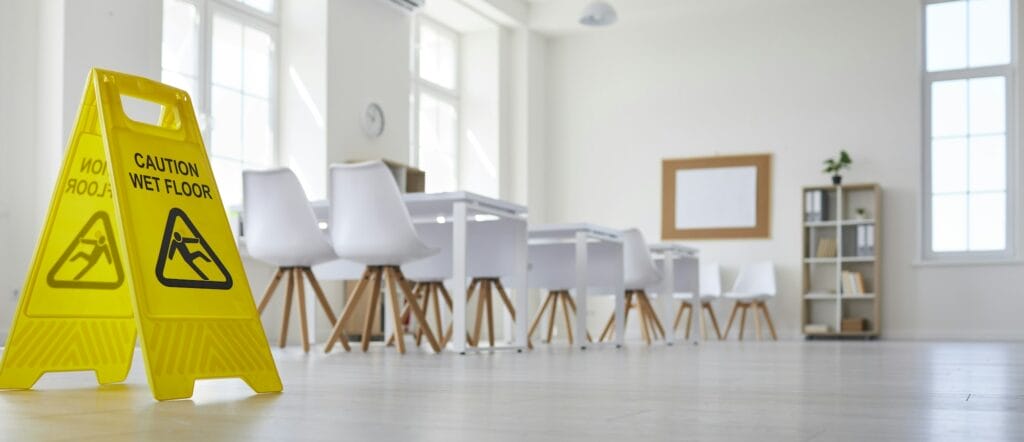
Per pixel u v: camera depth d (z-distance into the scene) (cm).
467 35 984
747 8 959
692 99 979
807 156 930
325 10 721
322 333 697
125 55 541
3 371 193
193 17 650
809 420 131
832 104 924
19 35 504
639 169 996
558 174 1028
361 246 423
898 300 888
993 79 876
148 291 174
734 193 954
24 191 503
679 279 759
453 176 965
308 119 720
